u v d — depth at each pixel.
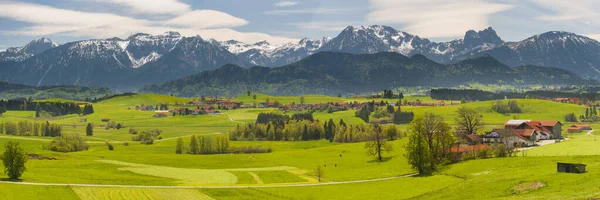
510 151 153.38
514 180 103.06
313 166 190.62
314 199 122.12
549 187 91.75
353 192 128.62
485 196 96.00
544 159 132.00
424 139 151.62
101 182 140.38
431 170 147.12
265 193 130.25
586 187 85.19
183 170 181.12
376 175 154.00
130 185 137.88
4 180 135.12
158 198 118.31
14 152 139.50
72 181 139.38
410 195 115.94
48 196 115.50
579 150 155.62
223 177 162.75
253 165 199.50
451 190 109.25
